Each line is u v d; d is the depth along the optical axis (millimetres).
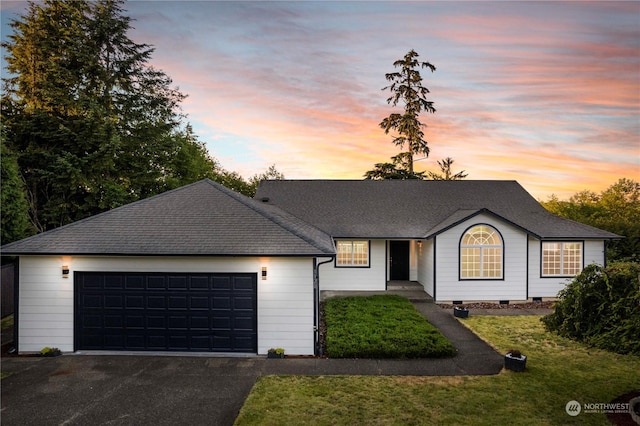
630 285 9742
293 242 9664
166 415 6301
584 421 5891
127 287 9570
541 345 9922
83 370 8312
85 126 20922
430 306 14594
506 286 15141
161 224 10422
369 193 20250
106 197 21359
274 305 9367
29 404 6707
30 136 20266
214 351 9469
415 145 32781
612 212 33844
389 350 8969
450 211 18547
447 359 8891
